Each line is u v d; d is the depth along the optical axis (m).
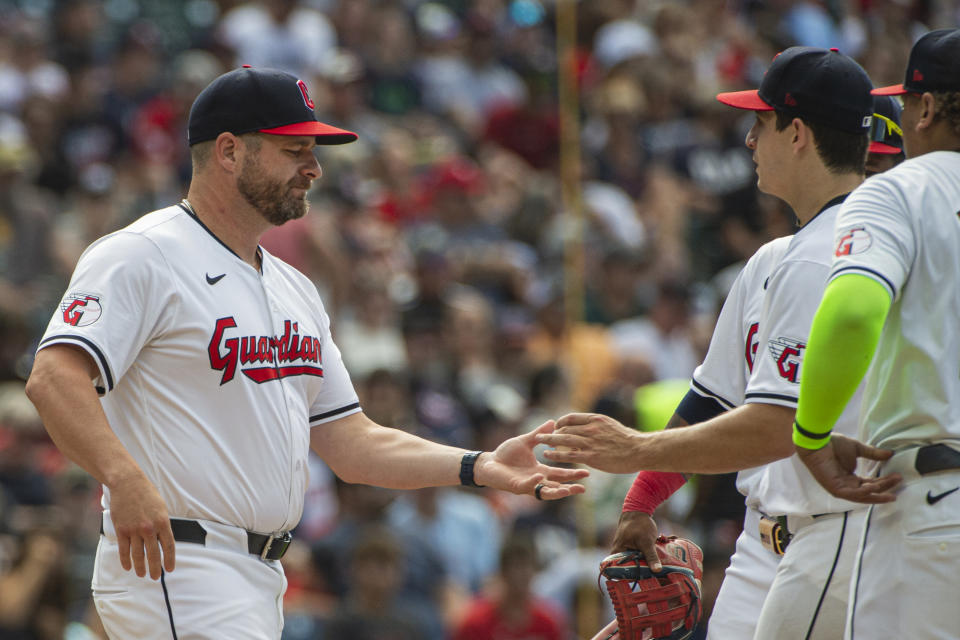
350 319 35.84
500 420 32.56
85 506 28.47
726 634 13.95
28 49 44.28
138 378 13.10
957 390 11.27
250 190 13.49
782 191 13.22
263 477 13.36
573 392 34.06
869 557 11.52
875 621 11.41
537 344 36.84
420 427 32.25
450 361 35.06
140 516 12.12
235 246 13.76
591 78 47.25
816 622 12.66
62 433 12.37
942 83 11.70
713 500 22.91
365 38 47.38
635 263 38.06
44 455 30.30
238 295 13.52
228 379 13.21
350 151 41.47
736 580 14.09
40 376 12.48
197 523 13.04
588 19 49.31
